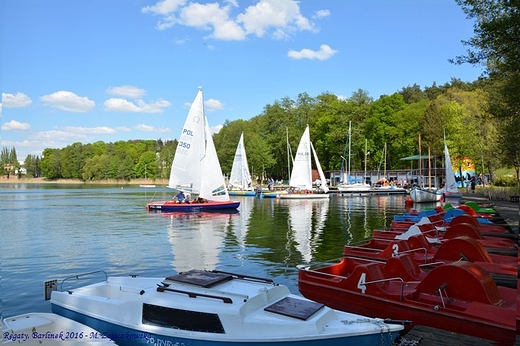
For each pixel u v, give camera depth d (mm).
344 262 13336
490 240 17672
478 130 50344
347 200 60938
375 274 11070
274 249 21234
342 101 96500
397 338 8289
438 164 79188
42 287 14195
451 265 9984
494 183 60219
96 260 18719
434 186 79688
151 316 8273
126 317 8477
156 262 18234
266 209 46656
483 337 8750
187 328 7902
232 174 80500
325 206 50594
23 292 13609
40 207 49344
